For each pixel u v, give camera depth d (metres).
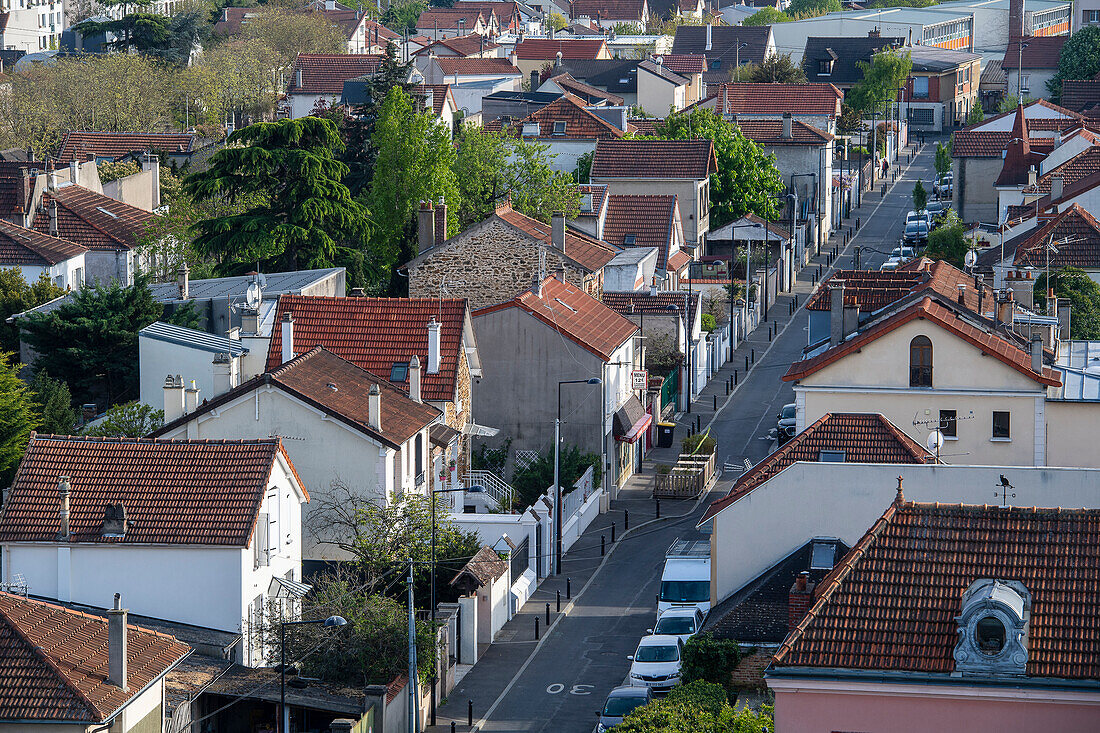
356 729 145.00
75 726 120.75
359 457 187.25
